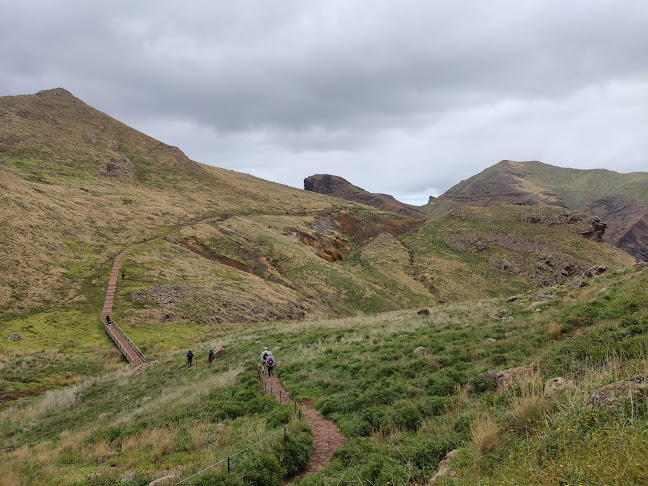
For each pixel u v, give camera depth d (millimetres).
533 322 17359
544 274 96812
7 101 156250
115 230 83562
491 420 7789
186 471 9117
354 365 16531
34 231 66000
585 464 4457
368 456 8672
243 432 11742
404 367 14930
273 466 9008
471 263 106812
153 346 41750
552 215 116938
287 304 68375
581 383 7660
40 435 19531
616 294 17484
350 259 117688
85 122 168250
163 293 58062
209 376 22688
